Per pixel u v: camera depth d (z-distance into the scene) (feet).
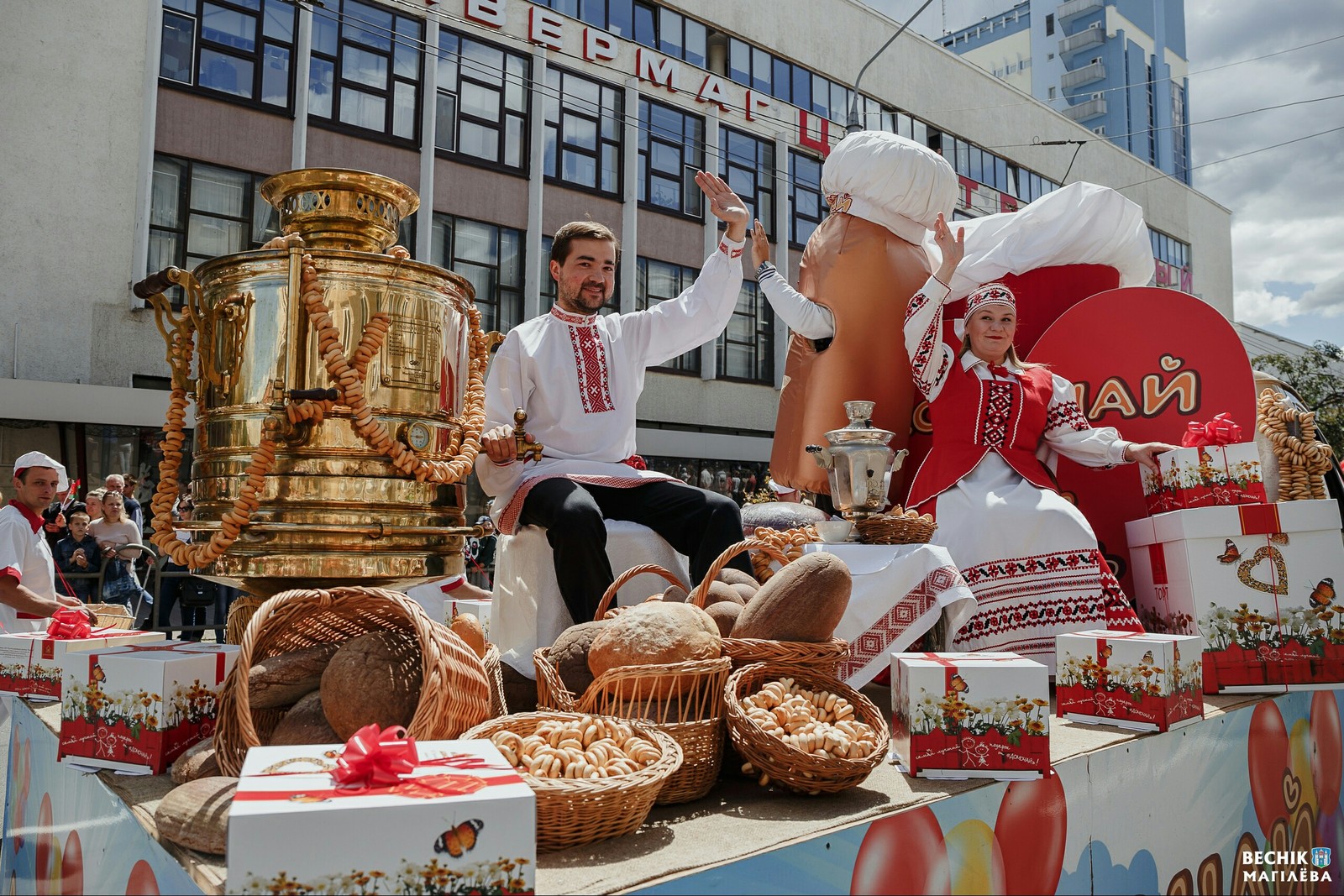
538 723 5.33
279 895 3.37
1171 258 99.76
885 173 13.15
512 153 54.75
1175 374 12.38
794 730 5.61
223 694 5.34
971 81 79.97
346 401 6.80
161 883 4.59
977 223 14.23
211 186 44.39
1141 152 171.22
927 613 8.61
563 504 8.63
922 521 9.43
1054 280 13.96
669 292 61.26
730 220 11.00
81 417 38.93
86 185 40.83
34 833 7.39
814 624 6.45
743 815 5.30
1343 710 9.80
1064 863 6.02
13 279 39.24
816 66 69.10
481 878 3.59
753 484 61.31
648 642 5.88
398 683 5.27
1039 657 9.52
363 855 3.48
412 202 8.03
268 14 46.11
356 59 49.06
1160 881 6.82
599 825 4.62
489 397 9.96
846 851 4.93
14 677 8.57
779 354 66.39
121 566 21.95
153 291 7.53
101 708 6.04
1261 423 11.82
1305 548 9.14
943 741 5.88
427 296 7.48
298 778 3.92
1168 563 9.73
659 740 5.22
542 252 55.67
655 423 60.70
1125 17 173.58
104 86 41.32
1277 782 8.52
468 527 7.84
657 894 4.12
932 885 5.29
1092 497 12.44
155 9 42.55
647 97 60.49
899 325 13.21
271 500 6.86
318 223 7.55
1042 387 11.20
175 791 4.77
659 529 9.61
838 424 13.19
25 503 12.88
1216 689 8.97
